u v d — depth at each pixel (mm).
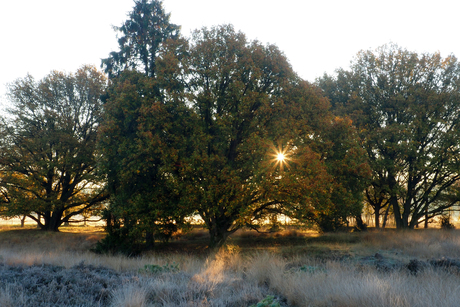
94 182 27203
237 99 16141
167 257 14406
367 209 37031
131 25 22531
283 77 17531
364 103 27016
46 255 11539
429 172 25922
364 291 5527
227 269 9547
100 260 11031
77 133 28953
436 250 13531
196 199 15234
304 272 7953
